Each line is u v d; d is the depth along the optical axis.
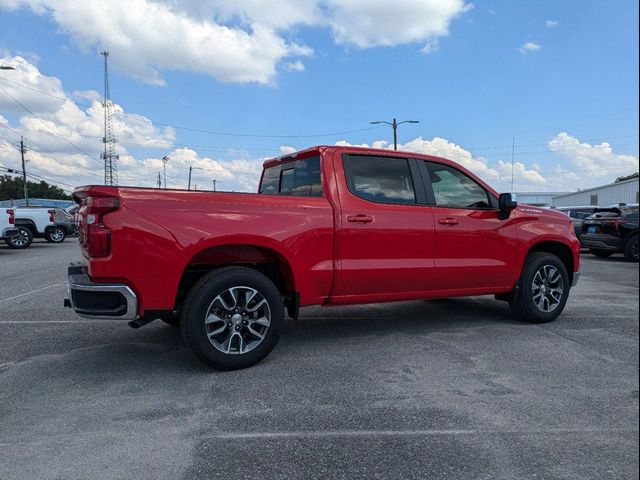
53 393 3.74
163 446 2.91
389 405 3.49
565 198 53.94
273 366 4.34
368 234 4.81
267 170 6.02
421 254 5.10
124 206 3.86
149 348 4.92
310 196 4.96
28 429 3.13
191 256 4.02
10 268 11.76
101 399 3.62
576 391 3.72
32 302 7.36
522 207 5.95
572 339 5.19
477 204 5.61
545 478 2.56
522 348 4.86
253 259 4.54
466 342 5.09
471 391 3.73
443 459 2.76
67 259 13.89
